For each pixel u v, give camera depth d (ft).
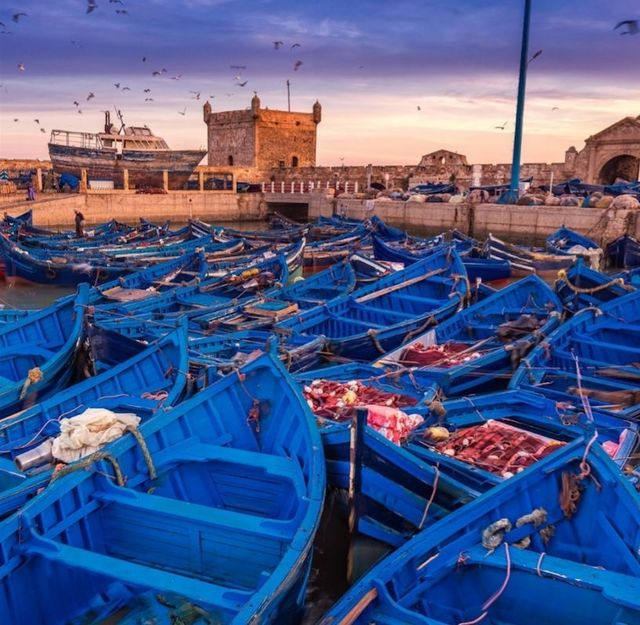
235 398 26.89
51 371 33.83
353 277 61.82
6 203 146.30
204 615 18.07
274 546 18.52
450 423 27.96
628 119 154.81
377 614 15.94
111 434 23.63
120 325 42.50
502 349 36.96
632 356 39.63
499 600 17.60
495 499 19.07
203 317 46.96
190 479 23.53
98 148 178.81
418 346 40.81
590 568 16.85
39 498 18.74
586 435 19.79
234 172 209.46
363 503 22.12
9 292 79.66
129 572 16.84
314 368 39.22
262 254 79.82
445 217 132.98
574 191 139.74
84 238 105.09
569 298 55.57
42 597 18.08
